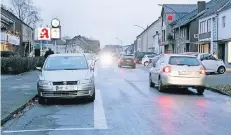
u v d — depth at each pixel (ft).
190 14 205.67
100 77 84.58
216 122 30.32
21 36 193.57
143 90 55.62
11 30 150.92
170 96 48.39
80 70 43.75
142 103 41.32
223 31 137.69
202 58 101.14
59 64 45.50
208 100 44.83
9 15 179.22
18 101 40.65
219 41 139.85
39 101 41.96
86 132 26.71
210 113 34.83
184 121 30.66
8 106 37.04
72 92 41.04
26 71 94.12
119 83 68.03
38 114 34.81
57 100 44.55
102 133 26.32
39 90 41.39
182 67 51.26
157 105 39.83
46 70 44.34
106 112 35.29
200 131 26.84
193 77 51.03
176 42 221.05
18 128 28.50
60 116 33.55
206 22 158.92
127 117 32.58
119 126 28.71
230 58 132.77
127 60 145.38
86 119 31.86
